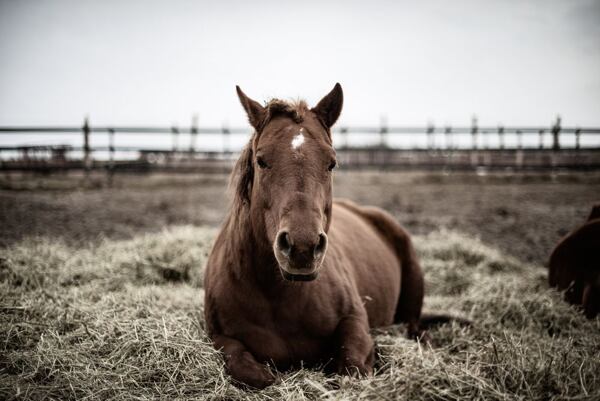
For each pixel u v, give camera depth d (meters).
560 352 2.56
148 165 14.91
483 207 10.24
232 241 2.69
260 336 2.58
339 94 2.56
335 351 2.60
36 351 2.63
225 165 16.22
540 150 15.56
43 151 13.91
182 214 9.08
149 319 2.93
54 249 4.75
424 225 8.27
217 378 2.35
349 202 4.52
